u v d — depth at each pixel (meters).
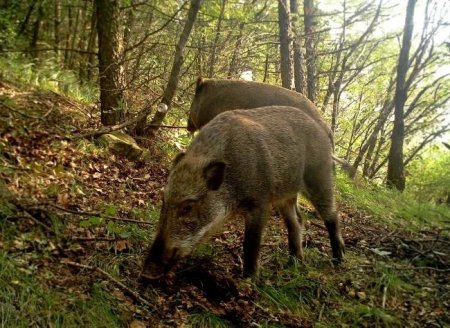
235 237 1.98
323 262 1.94
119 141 2.47
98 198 1.95
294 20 4.15
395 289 1.81
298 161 1.75
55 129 2.31
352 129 7.56
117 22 2.70
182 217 1.43
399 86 4.69
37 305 1.23
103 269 1.46
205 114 2.71
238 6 4.44
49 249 1.45
